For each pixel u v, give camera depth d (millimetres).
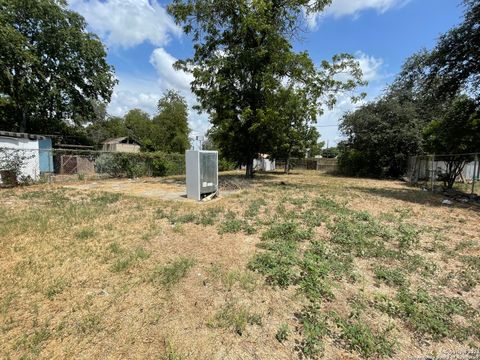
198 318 2496
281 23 14594
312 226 5559
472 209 7973
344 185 14539
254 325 2424
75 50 21328
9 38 16750
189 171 8930
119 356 2025
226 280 3195
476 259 4016
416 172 16609
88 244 4359
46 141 18062
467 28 8820
